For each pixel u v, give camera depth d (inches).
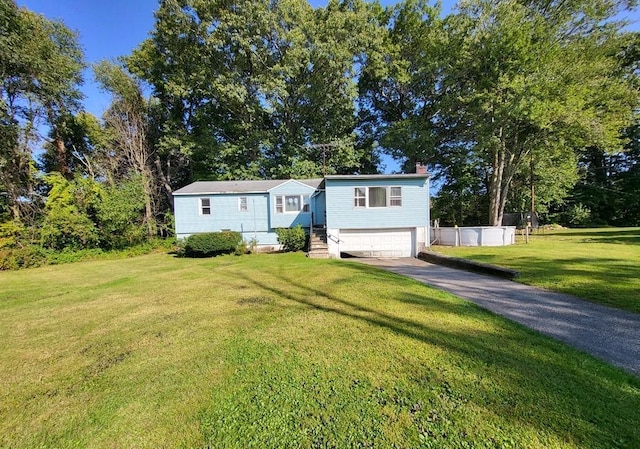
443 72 741.3
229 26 769.6
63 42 674.8
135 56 894.4
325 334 157.6
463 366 119.3
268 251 625.6
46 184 674.2
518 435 81.5
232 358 135.0
